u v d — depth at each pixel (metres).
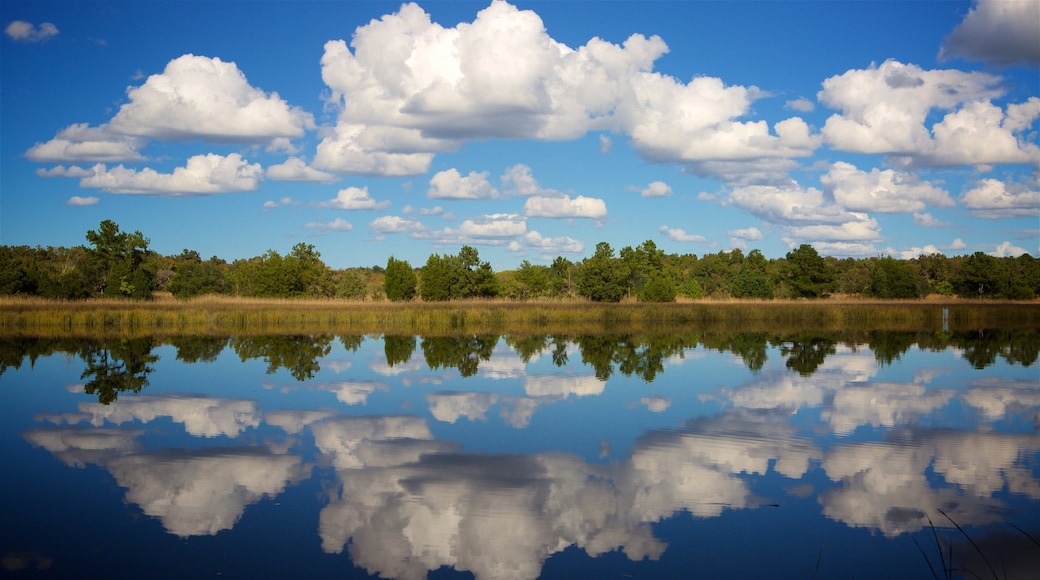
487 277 70.62
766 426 17.28
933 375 25.97
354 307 57.12
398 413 18.78
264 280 69.19
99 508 11.48
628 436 16.22
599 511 11.41
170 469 13.60
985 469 13.74
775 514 11.33
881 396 21.44
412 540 10.23
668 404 20.08
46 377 25.50
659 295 68.69
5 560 9.45
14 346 36.44
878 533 10.59
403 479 13.00
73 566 9.27
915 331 48.62
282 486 12.61
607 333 45.88
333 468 13.69
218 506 11.58
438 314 53.72
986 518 11.20
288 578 8.94
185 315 51.78
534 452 14.86
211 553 9.73
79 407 19.72
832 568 9.40
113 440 15.88
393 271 67.75
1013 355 32.78
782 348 35.72
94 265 69.75
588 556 9.70
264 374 26.09
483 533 10.49
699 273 97.88
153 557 9.58
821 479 13.10
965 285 80.31
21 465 13.89
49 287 61.25
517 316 55.31
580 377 25.23
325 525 10.77
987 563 9.55
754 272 81.50
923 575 9.19
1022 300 77.25
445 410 19.20
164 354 32.88
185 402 20.39
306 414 18.69
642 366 28.36
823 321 58.59
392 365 28.64
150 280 67.31
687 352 33.69
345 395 21.53
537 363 29.27
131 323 50.41
